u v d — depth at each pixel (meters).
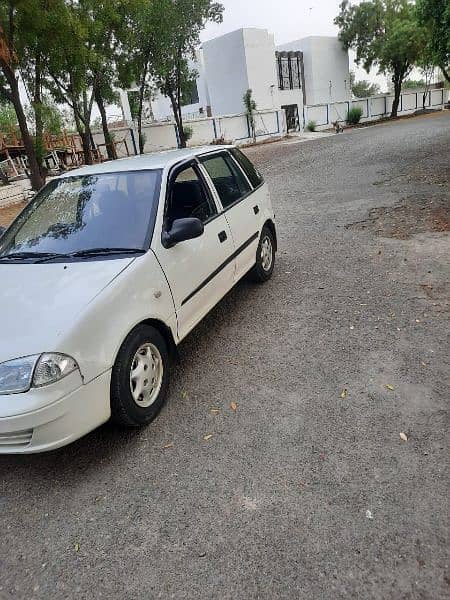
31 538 2.44
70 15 14.41
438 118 32.94
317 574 2.07
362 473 2.59
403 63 41.53
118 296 2.92
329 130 37.16
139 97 25.41
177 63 25.47
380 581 2.01
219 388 3.54
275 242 5.88
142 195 3.70
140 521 2.46
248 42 35.47
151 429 3.17
